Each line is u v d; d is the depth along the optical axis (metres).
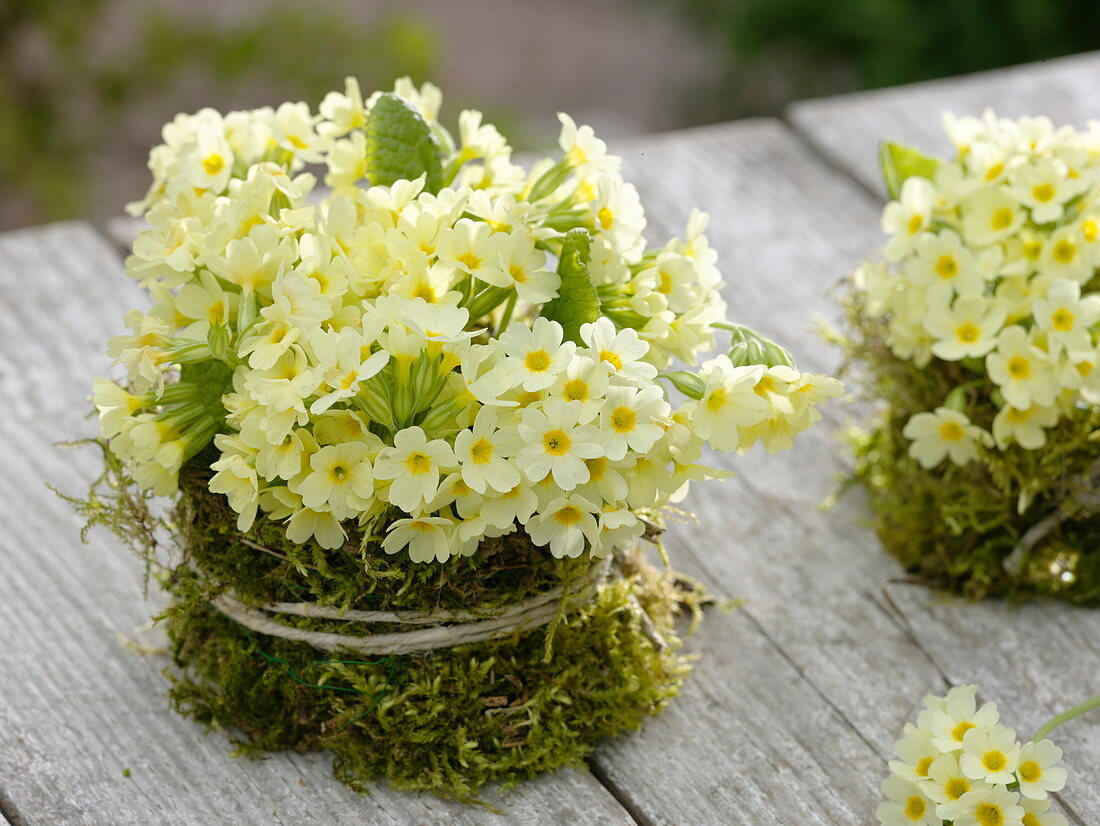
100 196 2.15
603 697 0.85
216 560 0.82
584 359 0.78
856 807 0.84
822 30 2.34
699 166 1.15
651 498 0.79
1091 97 1.26
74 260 1.07
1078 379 0.87
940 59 2.22
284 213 0.79
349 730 0.83
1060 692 0.88
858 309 0.94
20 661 0.88
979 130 0.92
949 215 0.91
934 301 0.89
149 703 0.87
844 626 0.91
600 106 2.89
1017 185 0.89
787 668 0.89
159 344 0.80
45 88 1.98
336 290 0.79
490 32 3.17
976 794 0.79
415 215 0.79
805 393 0.81
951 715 0.81
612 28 3.22
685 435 0.79
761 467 0.98
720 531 0.95
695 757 0.85
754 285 1.06
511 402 0.77
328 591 0.81
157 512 0.93
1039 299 0.88
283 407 0.77
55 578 0.91
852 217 1.11
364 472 0.78
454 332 0.77
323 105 0.87
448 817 0.83
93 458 0.97
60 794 0.84
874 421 0.97
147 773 0.84
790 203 1.12
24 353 1.01
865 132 1.20
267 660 0.84
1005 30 2.16
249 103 2.22
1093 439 0.89
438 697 0.82
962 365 0.91
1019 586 0.92
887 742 0.86
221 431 0.80
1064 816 0.81
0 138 1.91
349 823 0.83
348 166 0.85
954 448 0.89
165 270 0.81
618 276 0.81
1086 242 0.89
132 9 2.17
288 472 0.77
